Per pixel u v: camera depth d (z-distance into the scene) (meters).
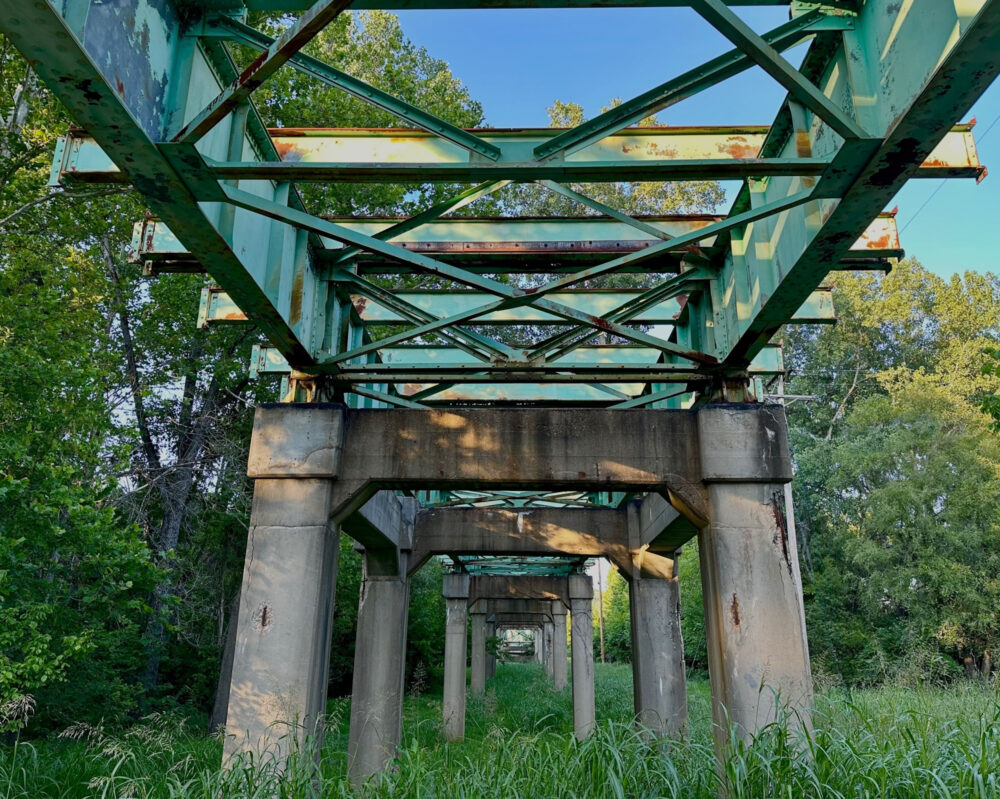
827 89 5.53
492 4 4.46
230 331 20.92
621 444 8.69
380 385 11.74
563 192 7.18
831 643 30.11
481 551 14.78
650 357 11.69
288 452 8.52
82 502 11.43
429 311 9.70
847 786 5.44
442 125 5.46
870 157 4.84
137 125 4.49
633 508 14.68
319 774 6.34
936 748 6.01
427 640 35.19
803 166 4.99
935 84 4.06
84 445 12.01
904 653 26.05
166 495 20.80
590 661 19.39
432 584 35.47
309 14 4.08
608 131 5.31
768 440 8.34
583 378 8.94
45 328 11.44
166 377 21.67
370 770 11.78
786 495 22.03
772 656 7.73
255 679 7.77
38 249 13.27
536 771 6.29
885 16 4.72
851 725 6.95
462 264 8.50
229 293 6.83
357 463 8.71
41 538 10.94
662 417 8.77
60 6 3.64
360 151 6.85
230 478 21.16
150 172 5.01
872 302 43.44
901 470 30.83
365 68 22.88
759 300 7.17
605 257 8.30
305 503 8.39
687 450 8.62
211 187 5.25
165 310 19.97
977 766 5.29
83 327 13.49
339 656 29.58
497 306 7.43
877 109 4.88
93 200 13.97
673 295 8.96
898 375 41.88
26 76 13.68
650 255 6.38
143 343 21.58
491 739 7.62
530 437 8.77
